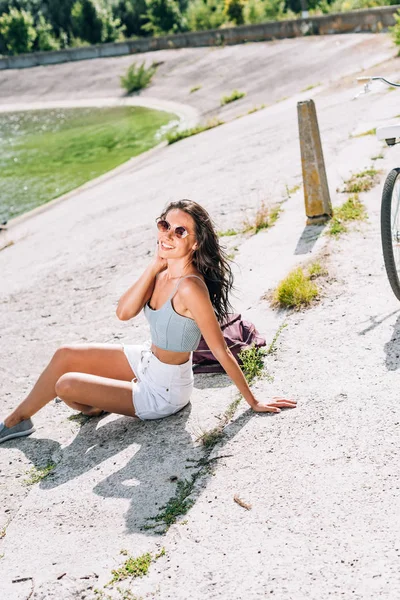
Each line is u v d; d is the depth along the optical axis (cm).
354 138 1109
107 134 2859
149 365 447
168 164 1588
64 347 464
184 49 4038
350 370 464
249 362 495
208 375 499
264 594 304
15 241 1279
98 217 1224
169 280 427
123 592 322
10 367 648
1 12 5916
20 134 3247
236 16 4356
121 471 414
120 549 350
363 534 326
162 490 388
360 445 388
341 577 305
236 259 720
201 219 420
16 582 343
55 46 5484
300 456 390
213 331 416
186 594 313
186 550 340
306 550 324
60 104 3981
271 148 1279
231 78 3244
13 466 453
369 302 548
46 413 516
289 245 716
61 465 440
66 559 352
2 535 386
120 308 447
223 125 2020
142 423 460
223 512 360
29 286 884
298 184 966
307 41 3291
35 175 2277
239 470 390
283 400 440
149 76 3712
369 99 1448
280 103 2012
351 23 3212
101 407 453
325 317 542
